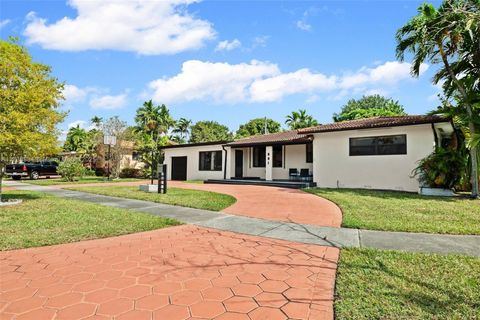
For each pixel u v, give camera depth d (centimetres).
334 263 380
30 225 582
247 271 353
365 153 1333
